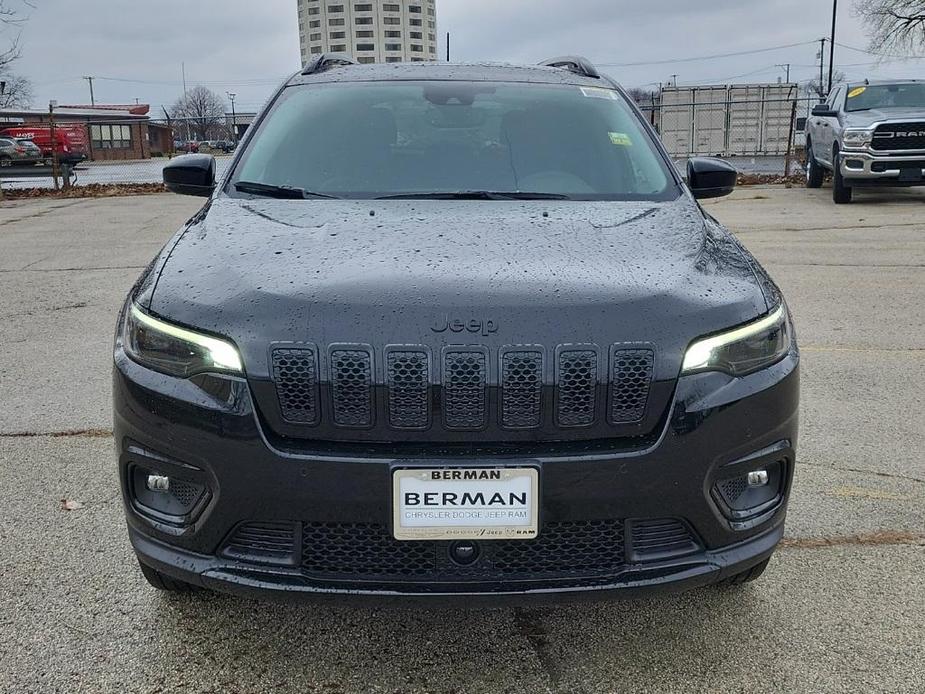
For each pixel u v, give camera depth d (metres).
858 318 6.54
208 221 2.86
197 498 2.21
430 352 2.09
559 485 2.10
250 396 2.13
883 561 3.04
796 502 3.50
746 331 2.28
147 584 2.86
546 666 2.46
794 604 2.78
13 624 2.63
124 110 68.19
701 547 2.27
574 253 2.48
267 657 2.50
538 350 2.11
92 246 10.50
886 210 13.30
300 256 2.44
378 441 2.12
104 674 2.41
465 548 2.15
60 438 4.17
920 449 4.05
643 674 2.43
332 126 3.53
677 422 2.15
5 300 7.33
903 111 13.73
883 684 2.37
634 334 2.15
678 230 2.77
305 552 2.16
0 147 30.45
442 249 2.49
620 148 3.51
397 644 2.56
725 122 28.91
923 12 37.41
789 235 10.77
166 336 2.24
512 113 3.64
